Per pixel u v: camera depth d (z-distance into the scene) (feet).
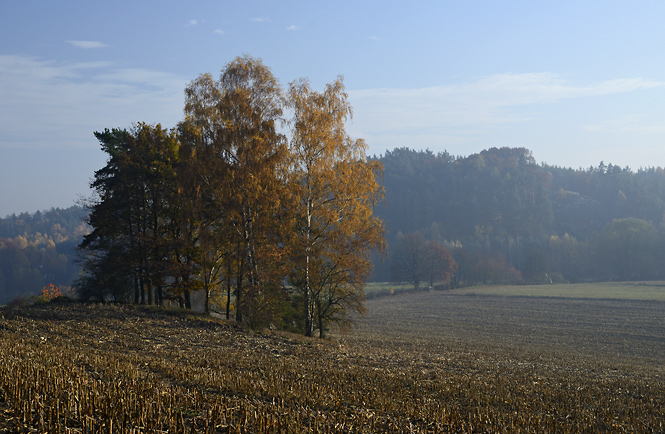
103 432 30.76
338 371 70.23
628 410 62.90
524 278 549.95
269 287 118.73
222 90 119.03
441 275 479.82
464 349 149.69
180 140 118.73
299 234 123.85
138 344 81.25
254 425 36.09
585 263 588.91
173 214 133.59
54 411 32.30
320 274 122.52
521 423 47.88
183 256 133.69
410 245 473.26
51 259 520.83
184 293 136.98
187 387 51.01
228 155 116.06
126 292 140.36
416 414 47.52
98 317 105.70
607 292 393.09
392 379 68.28
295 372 66.44
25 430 29.84
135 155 132.57
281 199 114.62
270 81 118.01
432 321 260.83
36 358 53.83
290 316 130.21
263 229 117.60
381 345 144.56
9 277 485.56
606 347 174.91
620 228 563.07
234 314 149.89
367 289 471.62
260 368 68.28
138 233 130.52
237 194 111.65
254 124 114.01
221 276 139.54
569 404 62.85
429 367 92.43
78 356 58.65
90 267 133.80
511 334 211.00
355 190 117.50
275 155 112.68
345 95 119.44
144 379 48.83
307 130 115.34
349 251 119.85
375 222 121.49
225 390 50.93
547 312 292.61
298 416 39.63
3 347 58.03
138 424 32.53
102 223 131.54
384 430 41.01
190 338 95.71
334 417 42.42
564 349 168.55
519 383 77.25
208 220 127.75
